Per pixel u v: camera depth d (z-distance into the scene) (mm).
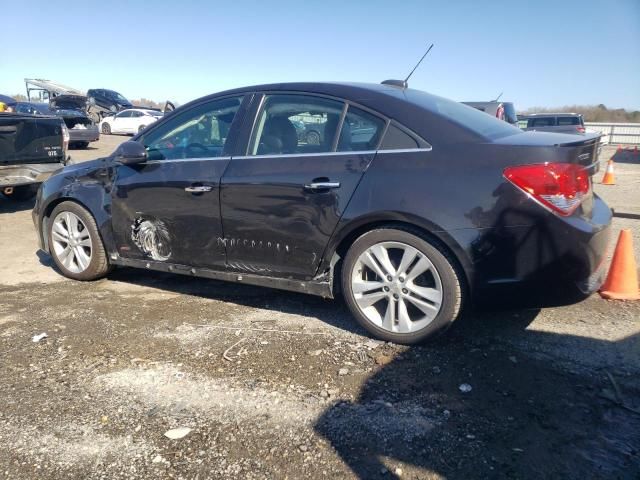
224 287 4812
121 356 3475
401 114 3508
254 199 3807
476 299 3289
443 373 3164
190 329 3879
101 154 17734
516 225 3115
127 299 4543
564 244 3094
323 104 3777
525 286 3189
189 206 4125
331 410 2818
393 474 2346
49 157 8320
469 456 2445
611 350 3422
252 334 3766
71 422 2768
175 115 4430
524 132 3758
